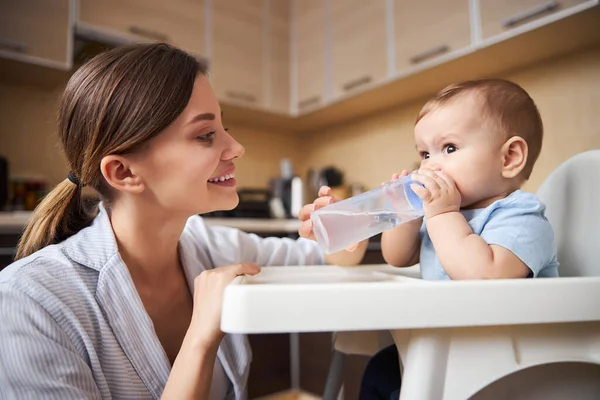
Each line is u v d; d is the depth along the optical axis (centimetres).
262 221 198
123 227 64
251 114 245
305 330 34
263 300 34
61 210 68
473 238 56
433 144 71
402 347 44
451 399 39
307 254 87
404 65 188
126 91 56
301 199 242
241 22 229
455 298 37
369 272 64
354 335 69
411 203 60
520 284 38
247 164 266
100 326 55
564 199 70
